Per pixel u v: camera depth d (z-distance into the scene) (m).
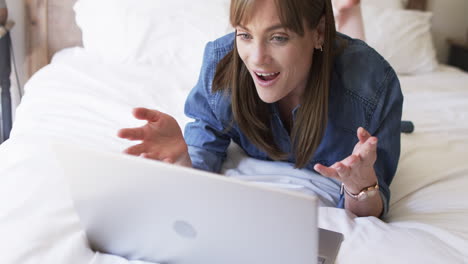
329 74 1.02
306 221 0.61
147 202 0.70
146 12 2.11
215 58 1.17
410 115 1.72
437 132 1.59
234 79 1.08
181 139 0.96
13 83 2.40
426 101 1.89
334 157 1.19
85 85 1.78
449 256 0.87
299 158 1.14
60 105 1.58
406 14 2.42
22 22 2.40
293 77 0.95
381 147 1.11
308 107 1.04
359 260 0.85
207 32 2.07
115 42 2.09
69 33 2.42
